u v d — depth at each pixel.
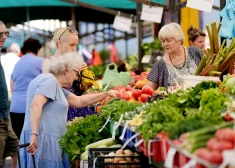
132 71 13.91
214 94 5.91
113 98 8.64
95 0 15.36
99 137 7.84
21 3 15.41
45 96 7.71
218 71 8.20
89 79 9.31
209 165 3.88
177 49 8.76
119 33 22.03
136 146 5.91
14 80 11.04
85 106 8.72
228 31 8.23
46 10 18.22
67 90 9.12
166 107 5.64
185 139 4.42
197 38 11.41
